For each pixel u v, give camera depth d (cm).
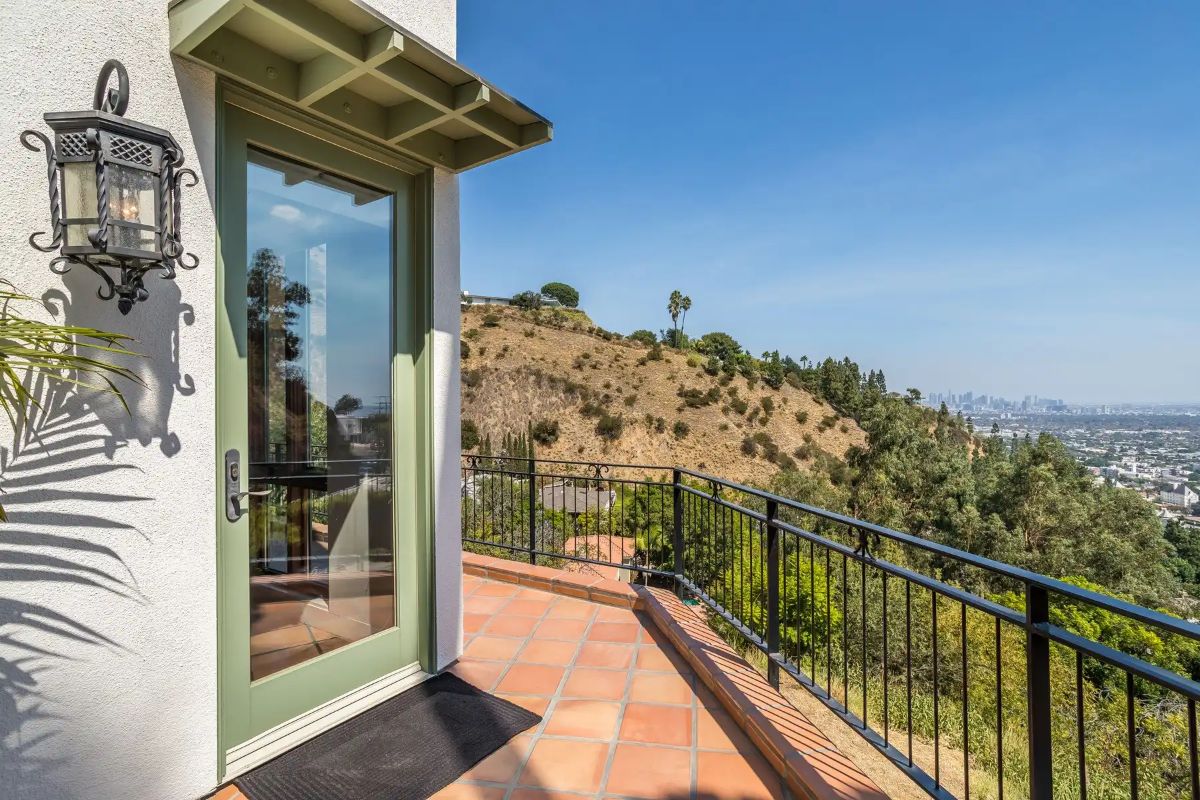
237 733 181
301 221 206
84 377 141
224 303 177
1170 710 714
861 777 169
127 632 149
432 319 249
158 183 138
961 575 1988
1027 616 123
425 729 206
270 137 190
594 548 939
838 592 625
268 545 194
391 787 173
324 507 215
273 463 196
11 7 127
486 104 204
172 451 159
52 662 136
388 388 241
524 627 309
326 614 215
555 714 221
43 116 130
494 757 192
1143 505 2756
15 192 128
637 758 192
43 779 134
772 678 238
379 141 221
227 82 172
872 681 545
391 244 242
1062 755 537
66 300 137
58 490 137
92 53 139
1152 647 1157
